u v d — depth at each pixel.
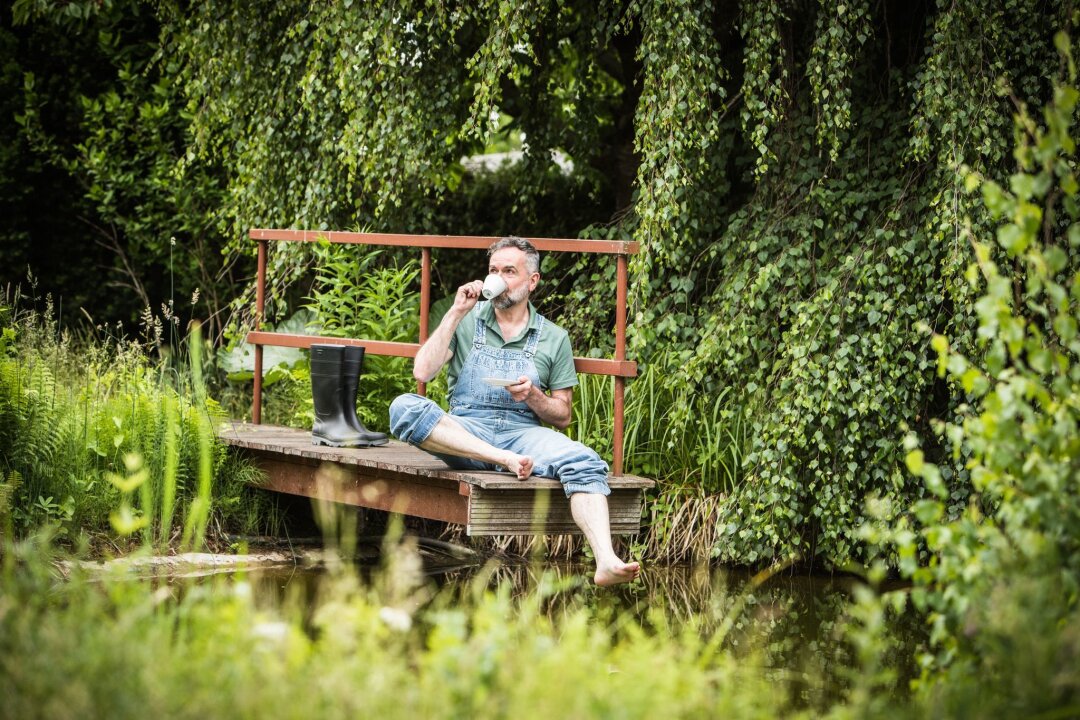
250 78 10.65
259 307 9.62
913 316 8.07
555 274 11.51
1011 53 8.20
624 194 12.51
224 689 3.28
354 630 3.80
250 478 8.38
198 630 3.70
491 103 9.27
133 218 13.97
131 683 3.22
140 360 9.10
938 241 7.99
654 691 3.48
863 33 9.16
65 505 7.38
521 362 7.14
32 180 14.07
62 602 5.02
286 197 10.86
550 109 12.70
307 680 3.35
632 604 7.08
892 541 7.88
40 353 8.41
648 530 8.92
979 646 3.71
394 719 3.21
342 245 10.07
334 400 8.13
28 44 13.87
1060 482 3.75
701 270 10.02
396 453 7.79
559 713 3.20
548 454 6.79
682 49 8.43
